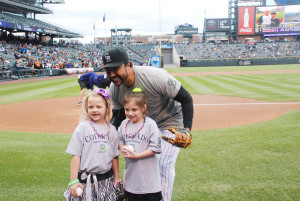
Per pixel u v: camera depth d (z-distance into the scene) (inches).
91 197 87.7
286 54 2050.9
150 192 90.4
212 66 1887.3
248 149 168.9
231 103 382.0
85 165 88.7
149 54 2297.0
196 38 2982.3
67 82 768.9
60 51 1528.1
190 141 94.3
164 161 100.8
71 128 259.4
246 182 127.4
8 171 141.3
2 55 987.3
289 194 116.1
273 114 300.0
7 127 265.4
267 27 2422.5
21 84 714.2
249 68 1406.3
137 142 91.0
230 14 2583.7
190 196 116.6
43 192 121.2
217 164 148.0
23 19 1427.2
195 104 382.9
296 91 470.6
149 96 99.3
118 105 109.7
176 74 1060.5
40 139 209.2
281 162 148.0
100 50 2057.1
